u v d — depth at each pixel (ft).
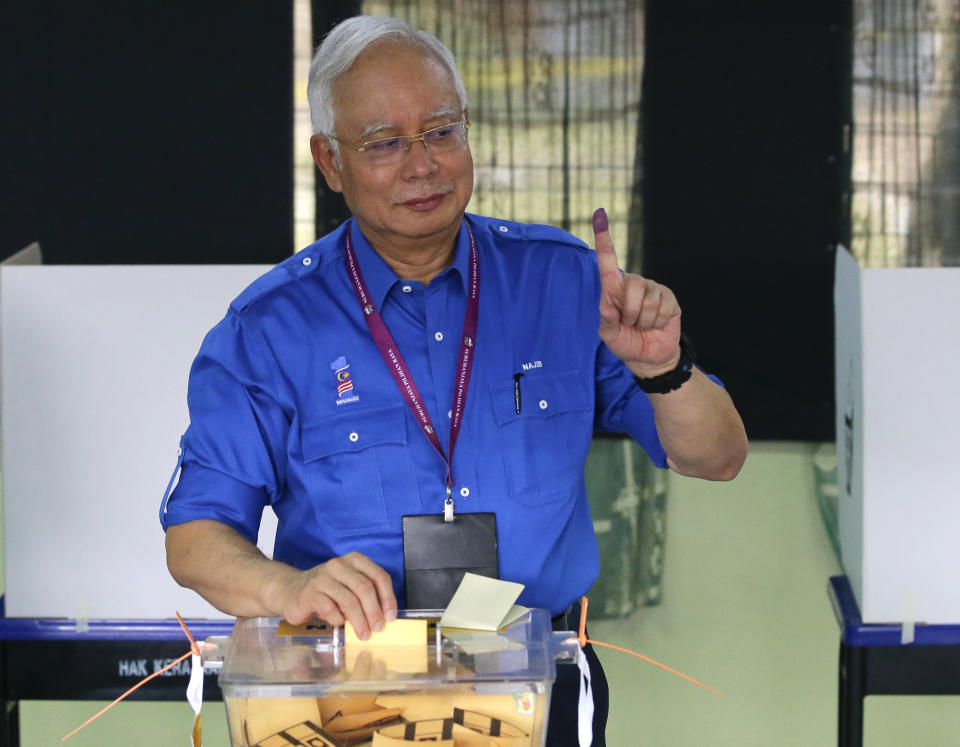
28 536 9.14
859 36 15.39
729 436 5.26
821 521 14.01
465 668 3.98
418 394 5.54
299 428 5.55
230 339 5.58
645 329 4.68
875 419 8.80
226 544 5.20
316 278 5.69
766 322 16.07
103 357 8.99
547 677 3.89
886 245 15.81
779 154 15.72
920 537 8.87
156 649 9.25
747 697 10.84
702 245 15.99
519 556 5.49
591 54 15.67
